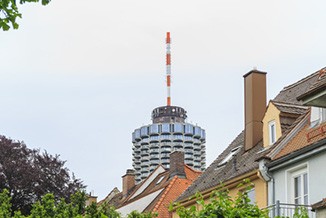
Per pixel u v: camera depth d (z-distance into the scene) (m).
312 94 36.91
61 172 94.88
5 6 20.06
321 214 33.53
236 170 51.88
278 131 48.84
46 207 59.59
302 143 44.09
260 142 53.72
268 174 44.75
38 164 94.81
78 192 61.03
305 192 42.22
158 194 80.31
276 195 44.31
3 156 94.06
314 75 56.25
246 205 27.48
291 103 50.34
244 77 56.25
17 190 92.38
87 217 56.38
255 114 54.44
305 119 46.28
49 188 93.31
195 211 27.45
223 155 60.72
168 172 90.94
